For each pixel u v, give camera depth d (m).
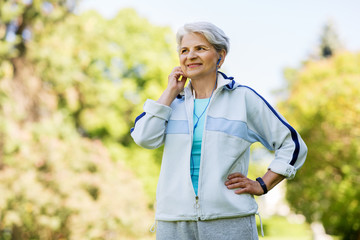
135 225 10.51
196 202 1.92
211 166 1.94
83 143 11.93
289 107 12.53
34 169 10.70
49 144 11.06
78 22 14.19
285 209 22.72
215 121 2.00
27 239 10.39
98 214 10.21
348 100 10.94
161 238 2.00
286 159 2.02
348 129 10.99
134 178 11.71
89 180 10.85
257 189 1.98
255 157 16.03
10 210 10.10
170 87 2.10
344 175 11.20
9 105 11.90
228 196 1.92
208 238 1.91
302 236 18.69
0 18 12.77
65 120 13.48
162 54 16.20
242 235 1.92
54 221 10.02
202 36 2.06
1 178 10.23
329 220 11.28
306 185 11.83
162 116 2.04
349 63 12.12
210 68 2.06
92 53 14.56
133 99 15.44
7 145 10.90
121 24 16.20
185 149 1.99
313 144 11.27
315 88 11.80
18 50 13.06
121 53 15.53
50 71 13.15
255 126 2.08
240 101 2.05
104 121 14.51
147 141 2.04
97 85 14.38
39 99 12.84
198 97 2.12
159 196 2.03
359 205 10.59
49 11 13.67
